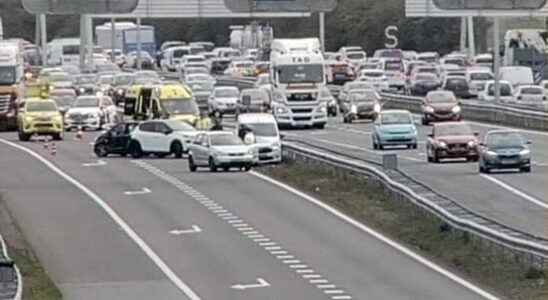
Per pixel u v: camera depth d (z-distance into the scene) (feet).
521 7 392.06
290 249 268.62
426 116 595.47
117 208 331.36
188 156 444.96
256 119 437.99
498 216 300.20
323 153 395.14
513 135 403.54
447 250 256.73
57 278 241.14
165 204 337.11
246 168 415.64
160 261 257.96
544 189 351.25
